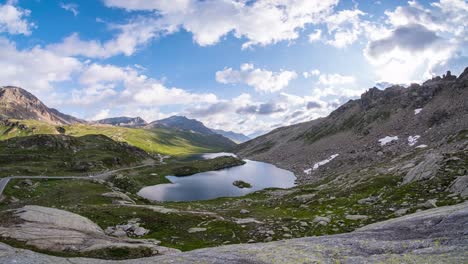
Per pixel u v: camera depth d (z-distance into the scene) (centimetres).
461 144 10844
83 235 3994
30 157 19225
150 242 4638
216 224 6412
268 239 5362
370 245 2744
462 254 2181
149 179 18988
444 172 6931
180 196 14888
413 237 2816
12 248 2914
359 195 8244
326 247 2825
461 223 2789
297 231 5731
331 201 8425
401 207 5934
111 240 4041
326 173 18000
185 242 5441
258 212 8419
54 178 14588
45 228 4012
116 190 12725
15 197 10631
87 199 9894
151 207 7650
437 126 17900
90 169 18775
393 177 8975
